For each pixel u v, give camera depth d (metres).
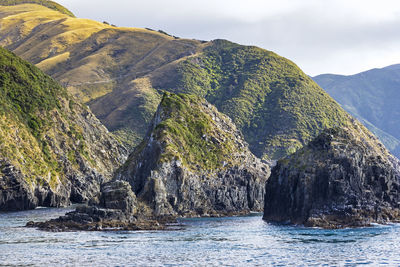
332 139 144.38
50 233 128.38
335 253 99.06
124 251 103.38
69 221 144.88
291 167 148.75
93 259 95.44
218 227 144.38
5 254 99.94
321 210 136.25
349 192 136.00
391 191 140.25
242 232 131.50
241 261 93.81
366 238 114.88
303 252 100.75
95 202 151.38
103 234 127.19
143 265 90.75
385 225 133.25
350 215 133.88
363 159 139.25
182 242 114.88
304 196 139.00
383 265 89.06
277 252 101.50
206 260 94.88
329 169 137.12
